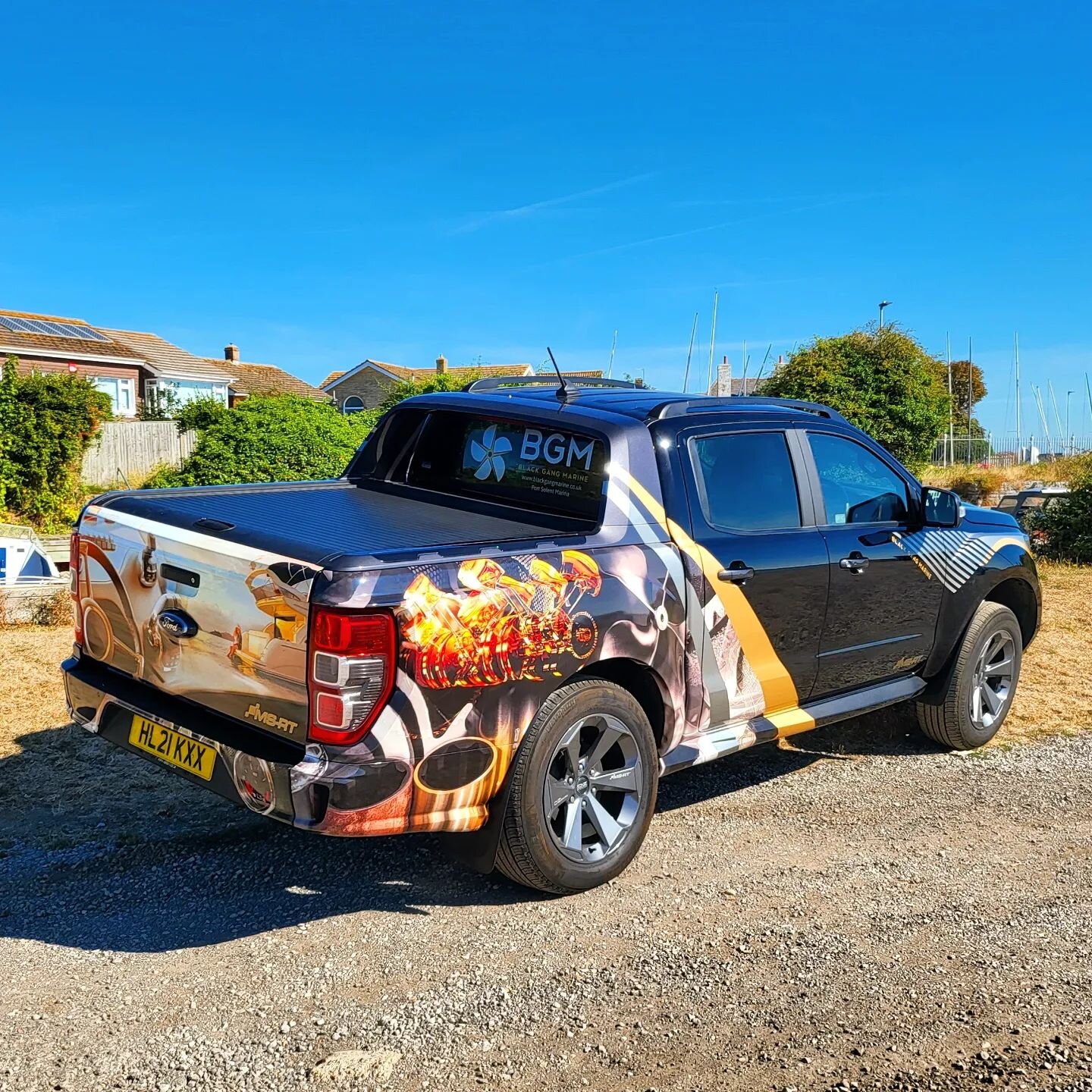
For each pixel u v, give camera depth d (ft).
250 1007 10.43
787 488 15.69
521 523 13.91
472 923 12.35
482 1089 9.23
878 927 12.51
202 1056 9.57
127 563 12.76
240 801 11.08
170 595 12.16
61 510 68.85
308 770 10.50
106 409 71.10
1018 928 12.57
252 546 11.31
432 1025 10.20
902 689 17.93
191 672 12.03
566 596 12.14
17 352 124.36
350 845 14.39
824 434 16.66
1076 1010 10.73
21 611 26.12
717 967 11.47
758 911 12.88
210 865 13.65
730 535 14.52
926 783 17.78
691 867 14.15
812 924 12.55
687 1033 10.19
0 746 17.40
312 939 11.87
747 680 14.79
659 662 13.37
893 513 17.62
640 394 15.70
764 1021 10.43
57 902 12.55
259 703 11.25
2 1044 9.65
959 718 18.95
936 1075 9.55
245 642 11.24
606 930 12.27
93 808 15.25
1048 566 41.70
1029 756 19.25
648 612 13.10
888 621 17.04
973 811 16.56
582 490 13.91
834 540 16.03
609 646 12.61
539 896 13.05
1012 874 14.20
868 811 16.47
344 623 10.36
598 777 12.96
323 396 195.83
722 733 14.62
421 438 16.40
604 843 13.11
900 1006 10.76
